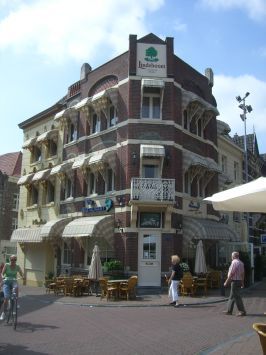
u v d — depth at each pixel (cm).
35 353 861
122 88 2462
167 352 888
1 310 1370
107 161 2427
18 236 3056
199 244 2272
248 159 4053
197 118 2683
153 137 2372
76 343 964
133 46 2461
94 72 2706
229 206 801
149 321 1290
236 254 1441
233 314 1432
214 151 2856
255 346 920
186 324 1230
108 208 2392
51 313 1480
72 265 2605
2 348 902
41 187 3097
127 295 1838
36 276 3008
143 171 2361
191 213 2498
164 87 2430
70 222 2514
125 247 2266
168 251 2280
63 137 2931
